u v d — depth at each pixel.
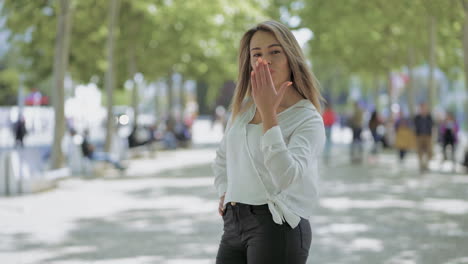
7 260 7.02
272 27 2.89
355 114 21.75
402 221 9.50
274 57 2.89
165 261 6.89
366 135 43.66
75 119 33.38
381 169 19.14
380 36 27.91
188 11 24.22
